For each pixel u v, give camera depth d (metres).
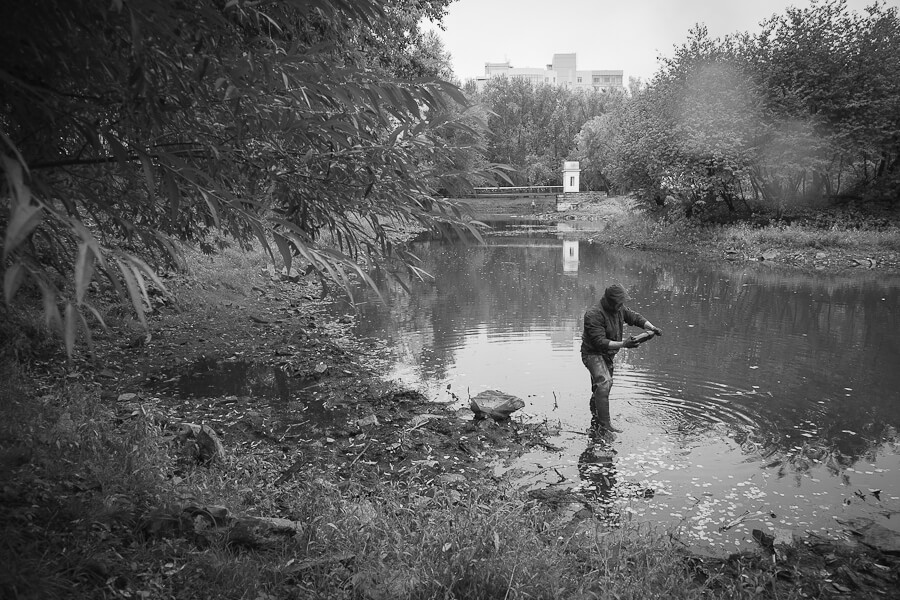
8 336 6.91
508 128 82.38
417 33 17.05
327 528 3.55
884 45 23.03
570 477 5.25
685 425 6.39
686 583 3.51
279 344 9.48
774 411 6.77
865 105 22.66
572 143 84.00
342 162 2.76
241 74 2.13
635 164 28.05
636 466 5.46
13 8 1.75
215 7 2.20
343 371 8.21
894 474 5.31
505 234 33.84
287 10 2.48
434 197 2.87
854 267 18.39
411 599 2.99
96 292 9.34
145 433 4.69
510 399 6.80
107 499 3.28
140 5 1.72
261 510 3.84
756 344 9.68
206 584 2.80
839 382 7.75
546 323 11.36
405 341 10.05
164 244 2.42
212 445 4.87
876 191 23.69
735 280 16.56
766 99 23.70
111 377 7.33
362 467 5.23
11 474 3.30
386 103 2.63
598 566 3.53
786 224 23.42
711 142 23.38
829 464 5.49
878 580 3.80
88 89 2.16
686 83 25.52
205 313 10.55
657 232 26.59
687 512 4.68
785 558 4.03
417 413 6.73
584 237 31.28
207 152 2.44
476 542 3.34
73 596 2.45
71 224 1.41
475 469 5.34
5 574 2.30
